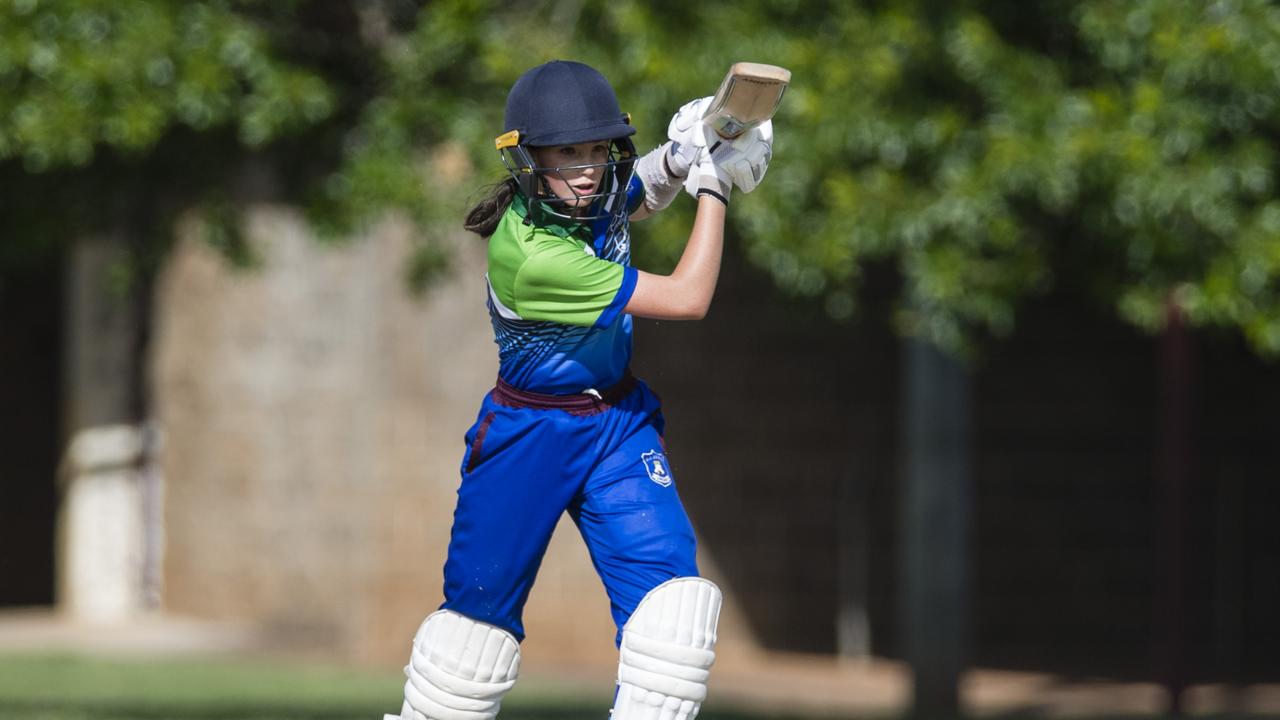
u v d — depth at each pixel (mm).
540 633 63500
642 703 14820
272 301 70062
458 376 66062
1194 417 60312
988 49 35906
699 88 35000
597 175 14773
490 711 15828
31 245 38875
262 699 47750
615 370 15328
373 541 67312
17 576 80812
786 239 36094
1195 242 36719
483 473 15352
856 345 62062
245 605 70750
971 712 50156
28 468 81438
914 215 36156
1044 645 60656
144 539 74750
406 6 38000
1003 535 61031
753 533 62594
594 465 15211
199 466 72438
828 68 36156
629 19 35125
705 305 14727
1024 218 39250
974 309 37562
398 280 66938
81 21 33812
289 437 69688
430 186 36406
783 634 62312
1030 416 61000
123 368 74250
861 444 61844
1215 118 35500
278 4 35906
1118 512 60500
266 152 38031
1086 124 35562
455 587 15648
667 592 14883
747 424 62781
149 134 34062
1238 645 60031
